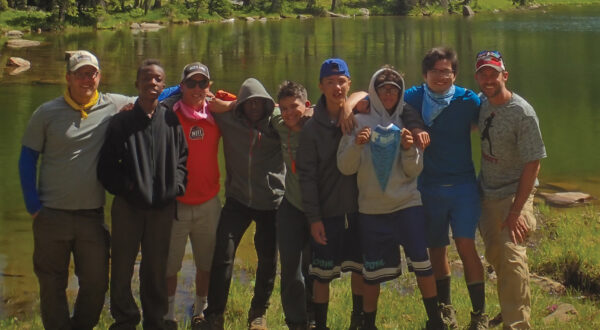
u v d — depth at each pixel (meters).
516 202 5.44
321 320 5.65
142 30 56.53
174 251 5.96
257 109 5.76
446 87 5.57
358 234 5.62
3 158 15.11
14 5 58.00
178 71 31.34
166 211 5.38
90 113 5.18
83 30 55.16
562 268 7.96
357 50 41.09
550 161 15.19
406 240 5.35
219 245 5.81
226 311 6.82
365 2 84.38
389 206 5.32
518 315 5.43
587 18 70.56
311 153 5.40
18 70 31.41
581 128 18.91
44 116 5.09
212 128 5.83
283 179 6.01
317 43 45.47
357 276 5.76
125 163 5.15
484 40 47.09
